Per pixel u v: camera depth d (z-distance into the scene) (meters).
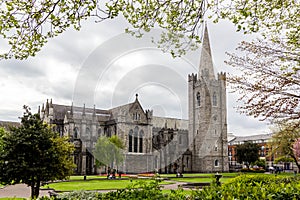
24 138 14.16
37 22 4.12
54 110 69.12
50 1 4.05
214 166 67.94
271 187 6.41
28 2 3.97
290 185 6.54
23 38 4.19
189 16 4.68
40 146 14.60
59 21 4.21
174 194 6.67
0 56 4.28
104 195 7.18
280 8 5.94
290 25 6.73
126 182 31.48
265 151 80.69
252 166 77.50
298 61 7.43
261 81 7.89
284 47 7.46
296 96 7.27
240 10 4.96
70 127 43.28
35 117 15.49
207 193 6.11
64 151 16.16
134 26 4.48
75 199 6.98
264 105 7.44
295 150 37.00
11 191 25.89
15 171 13.72
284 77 7.37
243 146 74.50
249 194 5.88
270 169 69.44
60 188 26.00
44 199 7.07
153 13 4.56
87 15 4.25
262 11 5.71
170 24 4.61
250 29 5.33
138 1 4.52
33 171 13.95
